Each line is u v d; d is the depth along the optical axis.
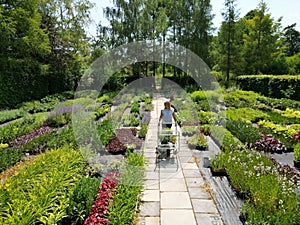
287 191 3.71
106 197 3.54
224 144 6.43
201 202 4.01
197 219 3.55
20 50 16.19
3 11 14.87
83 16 20.69
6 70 14.95
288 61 27.23
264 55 25.72
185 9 21.64
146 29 16.94
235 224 3.42
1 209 3.07
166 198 4.14
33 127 8.76
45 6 19.34
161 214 3.68
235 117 9.67
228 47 22.67
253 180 4.05
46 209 3.07
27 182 3.74
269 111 11.95
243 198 4.06
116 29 17.27
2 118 10.61
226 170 4.94
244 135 7.16
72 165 4.53
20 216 2.82
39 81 17.70
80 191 3.44
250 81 19.34
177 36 22.20
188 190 4.42
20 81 15.77
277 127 8.12
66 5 20.25
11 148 6.39
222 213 3.69
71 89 20.05
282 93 15.57
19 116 11.71
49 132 7.99
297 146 5.77
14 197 3.27
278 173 4.40
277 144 6.48
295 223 3.13
